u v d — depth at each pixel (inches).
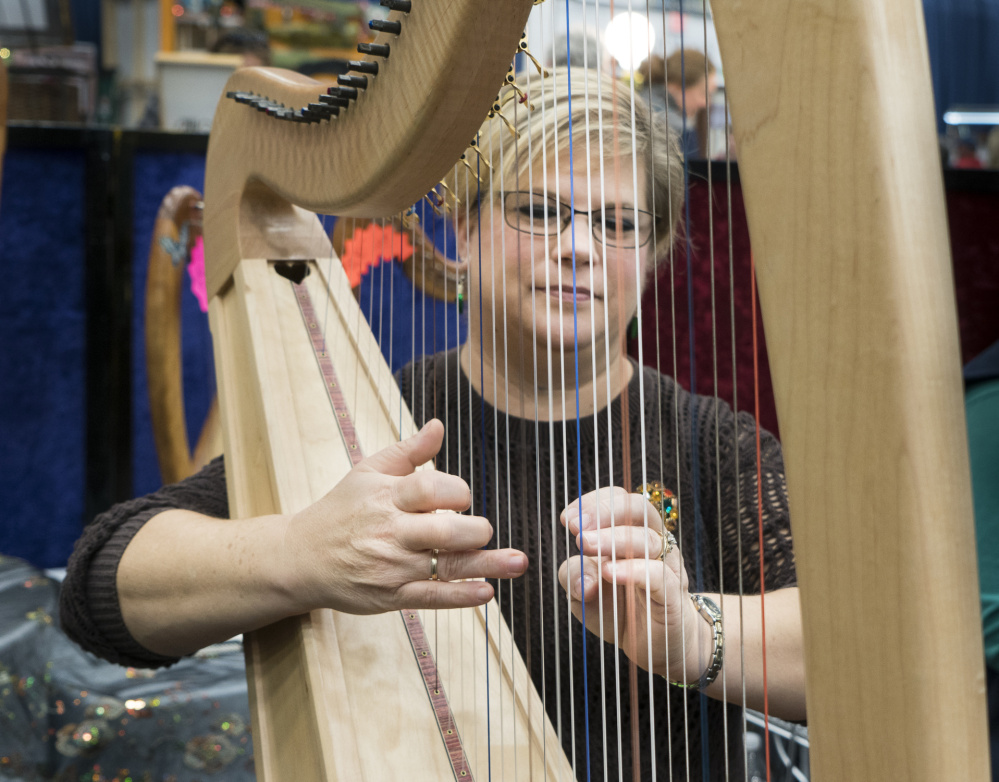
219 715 64.0
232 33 131.0
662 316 61.7
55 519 109.5
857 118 12.5
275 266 49.7
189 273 108.4
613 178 33.9
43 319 106.7
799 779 43.5
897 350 12.3
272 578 32.6
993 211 116.3
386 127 27.1
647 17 25.0
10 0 124.0
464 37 22.7
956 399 12.5
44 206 104.8
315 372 44.6
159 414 108.3
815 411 13.2
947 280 12.6
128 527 41.4
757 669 30.4
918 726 12.4
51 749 60.6
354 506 30.6
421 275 44.3
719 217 68.0
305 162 34.8
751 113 13.6
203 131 110.4
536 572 38.9
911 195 12.4
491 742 32.4
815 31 12.8
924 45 12.7
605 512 28.3
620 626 29.0
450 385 43.7
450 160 27.0
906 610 12.4
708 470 37.6
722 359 75.2
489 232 38.4
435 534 28.7
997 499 41.4
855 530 12.9
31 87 125.6
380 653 35.1
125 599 39.1
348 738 31.6
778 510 36.5
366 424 42.6
